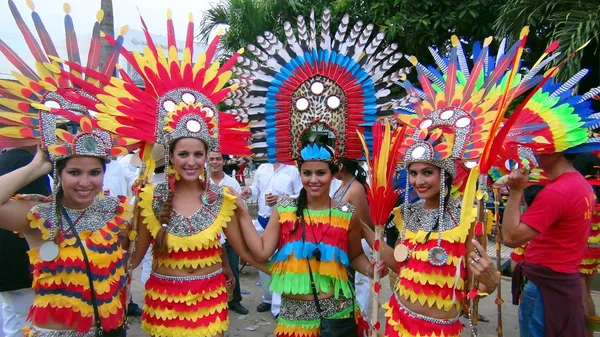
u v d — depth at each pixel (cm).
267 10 810
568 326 264
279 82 296
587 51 526
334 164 271
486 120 231
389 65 291
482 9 610
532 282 276
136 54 264
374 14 659
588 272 361
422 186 236
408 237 248
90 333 223
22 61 227
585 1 453
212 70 284
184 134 251
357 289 393
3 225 212
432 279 232
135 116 252
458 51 266
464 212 227
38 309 219
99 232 229
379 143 261
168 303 254
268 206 458
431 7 629
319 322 266
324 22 297
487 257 213
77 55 248
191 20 284
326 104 290
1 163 273
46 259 216
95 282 224
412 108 278
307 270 266
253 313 474
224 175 480
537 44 563
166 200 255
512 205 254
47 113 219
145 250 263
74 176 218
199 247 256
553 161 271
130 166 516
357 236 283
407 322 239
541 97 268
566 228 262
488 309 477
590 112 268
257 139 295
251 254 281
